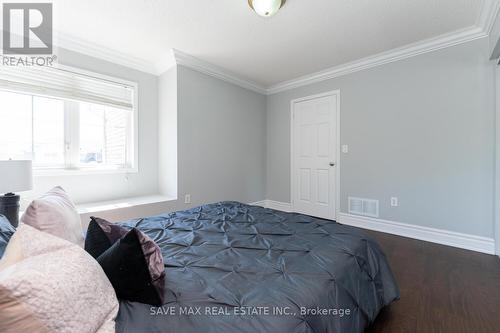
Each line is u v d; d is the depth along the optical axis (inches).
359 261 49.5
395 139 118.1
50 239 30.7
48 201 41.4
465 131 99.7
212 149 139.6
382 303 54.4
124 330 28.4
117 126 123.5
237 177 155.1
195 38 104.2
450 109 103.0
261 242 53.1
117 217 102.8
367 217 128.2
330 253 47.6
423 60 109.3
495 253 92.7
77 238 44.1
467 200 99.8
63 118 107.0
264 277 38.9
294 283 37.4
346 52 117.3
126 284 33.0
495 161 92.8
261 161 172.7
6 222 46.9
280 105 168.4
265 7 78.9
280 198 170.4
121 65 120.7
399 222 117.6
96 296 27.3
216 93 141.0
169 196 127.6
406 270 80.8
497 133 91.0
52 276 23.6
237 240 54.0
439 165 106.2
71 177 107.6
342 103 136.9
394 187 119.0
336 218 140.8
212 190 140.1
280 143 169.3
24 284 21.0
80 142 112.0
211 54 119.7
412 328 53.9
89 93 110.9
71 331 22.9
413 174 113.2
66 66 102.9
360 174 130.5
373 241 60.6
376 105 124.0
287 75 148.7
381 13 86.6
